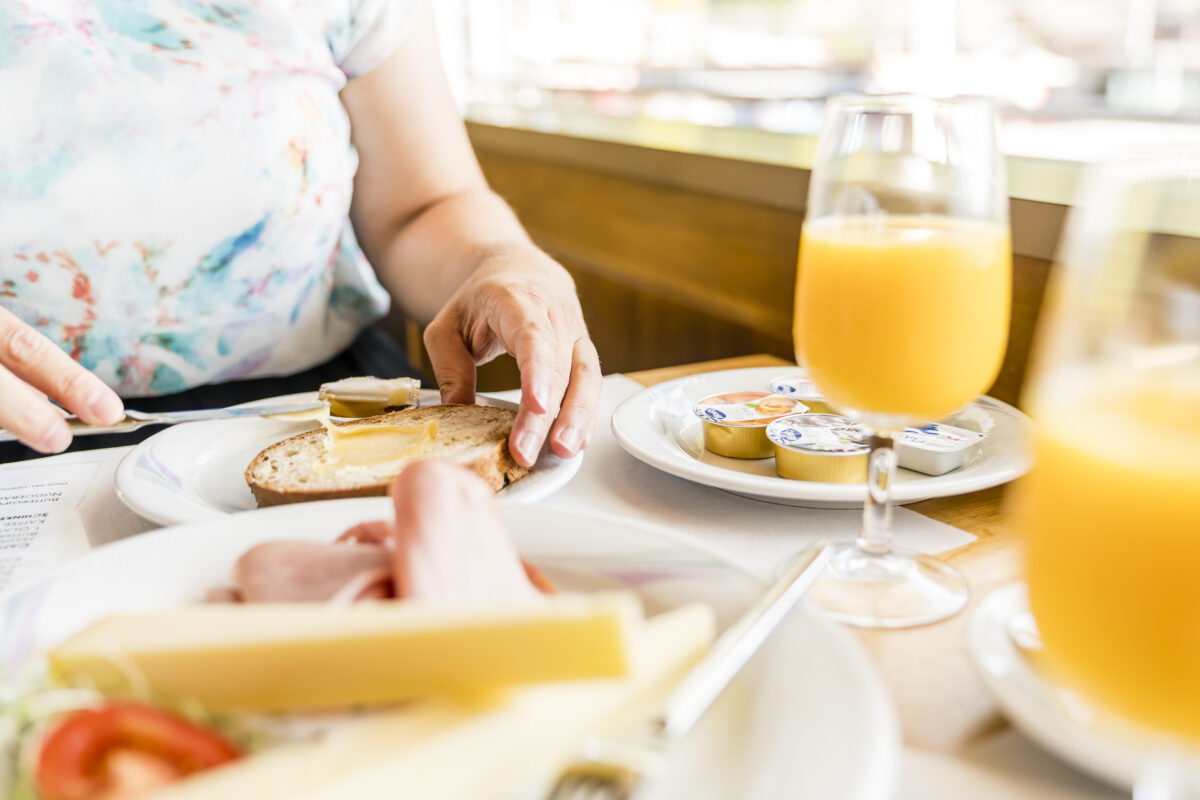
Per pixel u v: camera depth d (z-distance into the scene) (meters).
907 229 0.58
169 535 0.57
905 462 0.79
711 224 1.73
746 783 0.37
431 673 0.36
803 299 0.62
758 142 1.76
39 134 1.09
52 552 0.66
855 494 0.68
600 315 2.16
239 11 1.17
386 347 1.49
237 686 0.38
